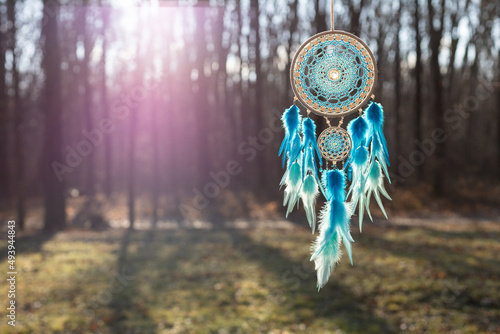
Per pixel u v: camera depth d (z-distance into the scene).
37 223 16.34
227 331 6.49
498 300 7.09
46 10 14.54
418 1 19.48
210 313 7.08
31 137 23.69
